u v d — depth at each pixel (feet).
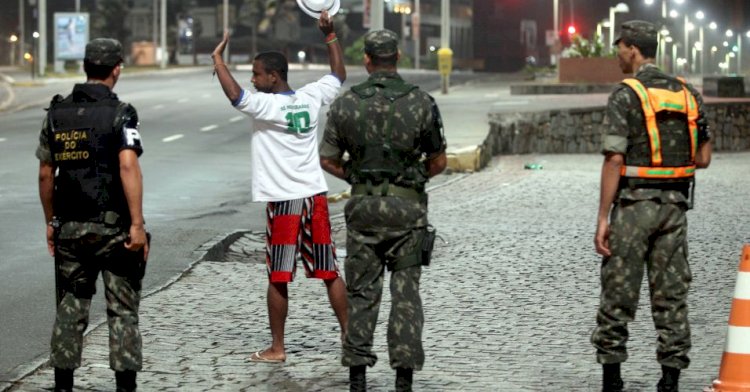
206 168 174.50
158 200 136.67
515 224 122.21
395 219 54.13
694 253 102.78
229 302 79.25
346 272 55.52
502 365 62.64
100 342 66.69
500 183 166.30
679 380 58.90
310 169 62.34
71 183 51.70
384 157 54.19
